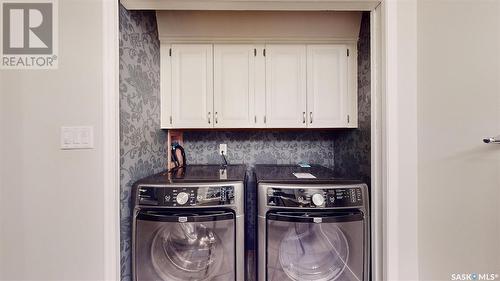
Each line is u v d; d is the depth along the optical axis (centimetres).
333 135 220
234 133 220
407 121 121
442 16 107
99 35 116
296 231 129
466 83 98
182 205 126
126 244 131
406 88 121
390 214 120
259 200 132
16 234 114
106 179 116
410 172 121
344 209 130
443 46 107
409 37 121
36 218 115
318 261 131
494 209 88
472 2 95
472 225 96
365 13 172
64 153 115
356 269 129
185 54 188
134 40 147
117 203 119
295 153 220
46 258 115
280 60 190
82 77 116
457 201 102
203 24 182
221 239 128
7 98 115
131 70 143
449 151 104
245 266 132
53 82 115
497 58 87
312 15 182
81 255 116
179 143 213
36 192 115
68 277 115
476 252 95
